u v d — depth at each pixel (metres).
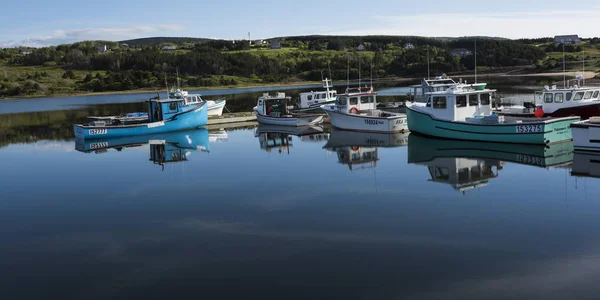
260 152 33.84
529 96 69.12
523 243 15.20
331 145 35.47
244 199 21.48
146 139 42.41
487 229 16.52
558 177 23.00
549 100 37.44
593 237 15.48
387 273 13.45
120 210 20.45
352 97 43.28
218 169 28.33
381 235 16.33
